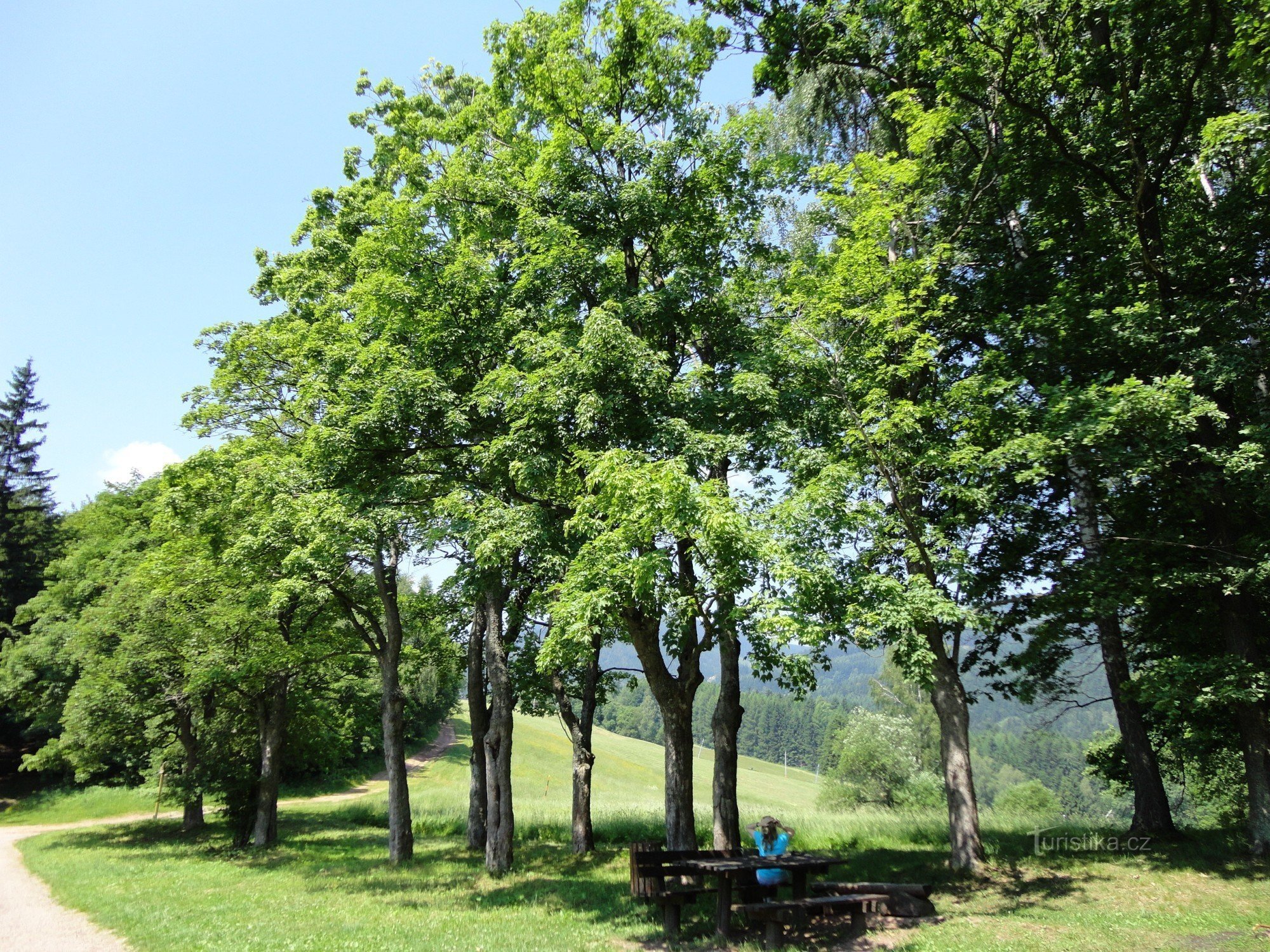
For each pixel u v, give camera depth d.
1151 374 13.12
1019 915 9.82
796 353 13.26
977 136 16.22
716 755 14.89
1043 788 48.72
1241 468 11.27
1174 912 9.44
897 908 10.17
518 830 25.48
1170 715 13.93
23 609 39.75
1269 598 12.84
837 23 16.45
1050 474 12.22
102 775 42.47
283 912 12.40
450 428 13.69
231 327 22.06
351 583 23.98
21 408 50.75
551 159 14.28
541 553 13.24
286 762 31.14
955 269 15.70
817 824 21.62
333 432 14.28
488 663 17.64
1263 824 12.15
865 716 46.25
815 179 14.02
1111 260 14.26
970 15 14.27
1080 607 13.23
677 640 12.95
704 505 10.09
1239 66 10.56
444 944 9.50
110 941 10.66
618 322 12.07
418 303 14.92
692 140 14.63
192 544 22.03
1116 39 14.71
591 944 9.44
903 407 12.02
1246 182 13.42
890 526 12.20
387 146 20.14
